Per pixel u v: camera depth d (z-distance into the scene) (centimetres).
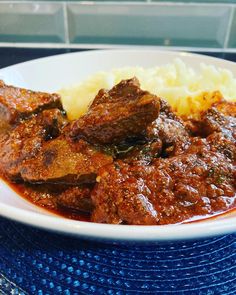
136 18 44
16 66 30
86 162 20
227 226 15
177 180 19
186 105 26
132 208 17
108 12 44
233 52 45
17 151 22
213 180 19
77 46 45
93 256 17
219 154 20
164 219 17
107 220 18
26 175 21
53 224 15
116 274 16
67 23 44
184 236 15
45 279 16
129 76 28
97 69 33
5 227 19
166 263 17
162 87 27
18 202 20
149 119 19
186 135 22
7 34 45
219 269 17
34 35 45
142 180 18
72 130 20
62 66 32
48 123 22
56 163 20
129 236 15
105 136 20
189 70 30
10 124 23
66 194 20
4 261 17
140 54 34
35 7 43
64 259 17
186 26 45
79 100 26
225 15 44
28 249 18
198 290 16
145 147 20
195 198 18
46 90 30
